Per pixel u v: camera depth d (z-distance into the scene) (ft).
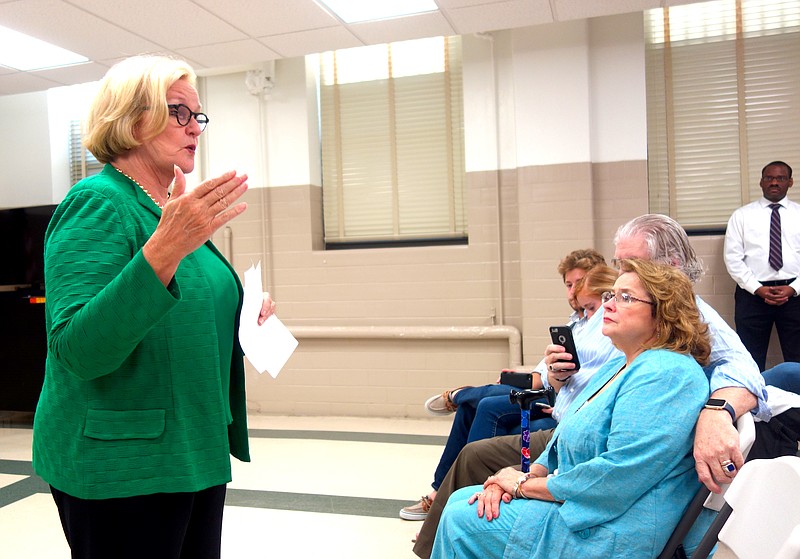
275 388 17.92
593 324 7.92
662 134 16.07
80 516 3.77
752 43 15.46
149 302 3.31
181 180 3.32
